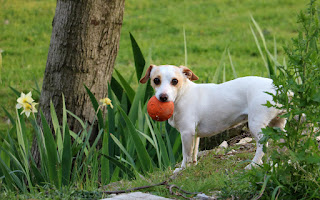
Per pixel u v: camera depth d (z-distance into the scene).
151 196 4.26
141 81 5.79
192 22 19.56
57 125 6.36
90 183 5.61
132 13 21.09
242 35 17.28
